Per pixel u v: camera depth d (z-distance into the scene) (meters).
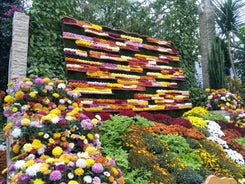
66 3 5.81
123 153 3.41
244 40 10.03
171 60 7.49
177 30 8.32
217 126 5.91
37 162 2.22
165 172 3.33
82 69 5.37
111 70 5.89
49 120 2.93
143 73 6.60
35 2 5.38
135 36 6.73
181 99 7.33
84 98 5.27
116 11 7.49
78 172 2.08
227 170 3.95
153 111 6.56
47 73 5.03
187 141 4.41
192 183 3.32
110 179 2.19
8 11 5.78
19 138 2.85
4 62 5.78
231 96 7.61
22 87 3.55
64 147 2.85
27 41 4.85
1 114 4.98
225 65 10.24
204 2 9.47
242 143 5.66
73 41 5.46
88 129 3.10
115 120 4.11
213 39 9.14
